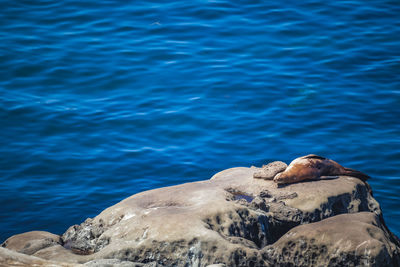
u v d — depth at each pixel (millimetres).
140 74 72750
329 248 35438
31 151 59719
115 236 37469
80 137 62156
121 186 55625
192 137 62562
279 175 43594
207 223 37094
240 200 41344
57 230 49656
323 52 77188
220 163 58906
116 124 64188
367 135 62656
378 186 56094
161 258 35219
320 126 63969
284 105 67250
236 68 73812
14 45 76938
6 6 85438
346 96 68750
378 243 34594
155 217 37469
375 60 75562
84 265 31312
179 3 88188
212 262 34500
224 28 82250
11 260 30891
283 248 36562
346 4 88250
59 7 86250
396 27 82562
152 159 59344
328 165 45188
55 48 76938
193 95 69125
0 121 63688
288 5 88000
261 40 79688
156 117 65438
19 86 69938
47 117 64688
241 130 63406
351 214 38875
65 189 54969
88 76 72250
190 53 76750
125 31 81375
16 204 52562
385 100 68062
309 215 40781
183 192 42750
